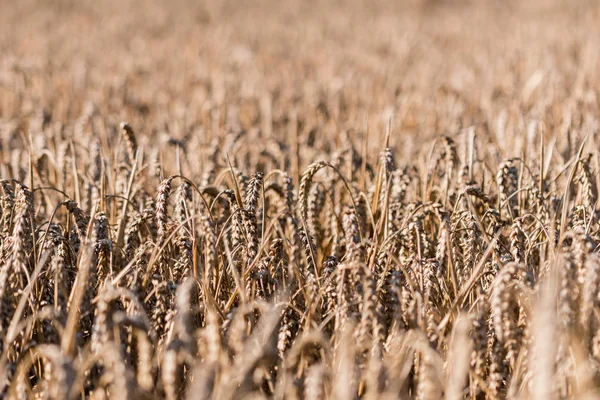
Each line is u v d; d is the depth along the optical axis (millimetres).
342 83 12703
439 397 3223
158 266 4312
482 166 6070
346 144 7398
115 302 3836
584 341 3281
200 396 2701
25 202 4090
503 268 3475
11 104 11852
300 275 4184
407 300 3904
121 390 2820
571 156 6852
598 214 5078
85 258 3758
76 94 13062
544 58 14727
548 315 2801
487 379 3855
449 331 3928
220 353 3092
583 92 10633
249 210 4344
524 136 6613
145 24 25578
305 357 3514
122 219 4883
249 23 25531
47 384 3236
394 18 27297
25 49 18656
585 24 22969
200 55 17812
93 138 7852
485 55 16453
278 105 11664
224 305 4160
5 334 3551
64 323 3553
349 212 4129
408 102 11602
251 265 3986
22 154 7012
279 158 7312
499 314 3383
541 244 4402
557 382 3205
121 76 14492
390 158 5031
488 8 32250
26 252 3998
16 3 31344
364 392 3480
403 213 5312
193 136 8367
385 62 16203
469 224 4340
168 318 3652
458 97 11484
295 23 26250
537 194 4852
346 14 29203
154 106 12484
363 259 4086
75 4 31703
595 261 3299
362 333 3514
